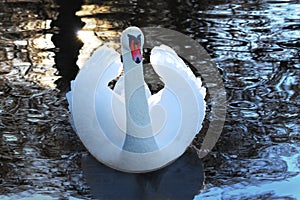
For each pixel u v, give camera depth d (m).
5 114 9.82
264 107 9.96
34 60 12.13
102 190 7.74
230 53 12.28
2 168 8.23
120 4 16.33
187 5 16.00
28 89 10.77
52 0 16.97
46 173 8.12
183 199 7.46
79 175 8.08
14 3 16.70
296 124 9.35
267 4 16.03
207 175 8.00
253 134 9.09
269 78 11.08
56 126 9.42
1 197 7.48
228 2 16.31
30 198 7.46
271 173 7.96
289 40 13.05
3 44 13.10
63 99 10.38
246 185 7.67
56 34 13.73
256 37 13.26
